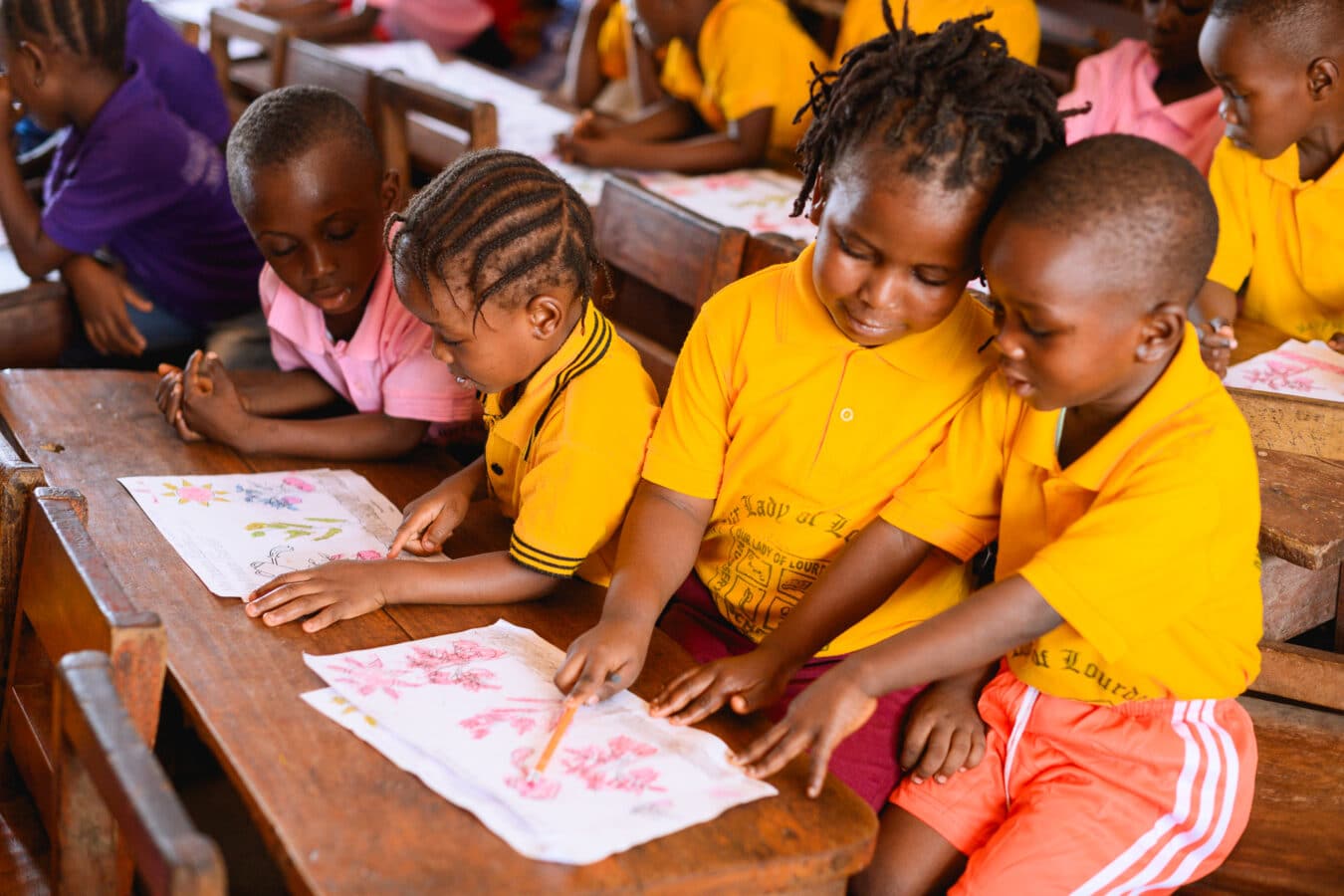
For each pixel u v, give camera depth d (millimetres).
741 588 1568
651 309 2508
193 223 2662
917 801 1433
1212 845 1388
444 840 1029
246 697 1195
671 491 1501
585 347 1516
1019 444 1342
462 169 1407
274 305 1961
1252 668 1393
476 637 1354
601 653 1275
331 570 1382
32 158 3291
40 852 1446
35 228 2559
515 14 5754
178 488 1640
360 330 1850
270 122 1717
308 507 1647
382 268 1853
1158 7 2615
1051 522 1344
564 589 1496
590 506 1470
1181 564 1234
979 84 1176
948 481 1418
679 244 2018
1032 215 1139
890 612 1534
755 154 3113
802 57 3115
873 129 1202
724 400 1499
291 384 2008
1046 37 3584
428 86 2709
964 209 1199
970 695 1475
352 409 2059
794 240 1856
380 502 1700
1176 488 1229
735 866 1043
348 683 1231
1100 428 1313
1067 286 1134
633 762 1162
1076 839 1358
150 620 1125
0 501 1382
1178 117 2660
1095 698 1383
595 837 1047
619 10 3559
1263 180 2137
